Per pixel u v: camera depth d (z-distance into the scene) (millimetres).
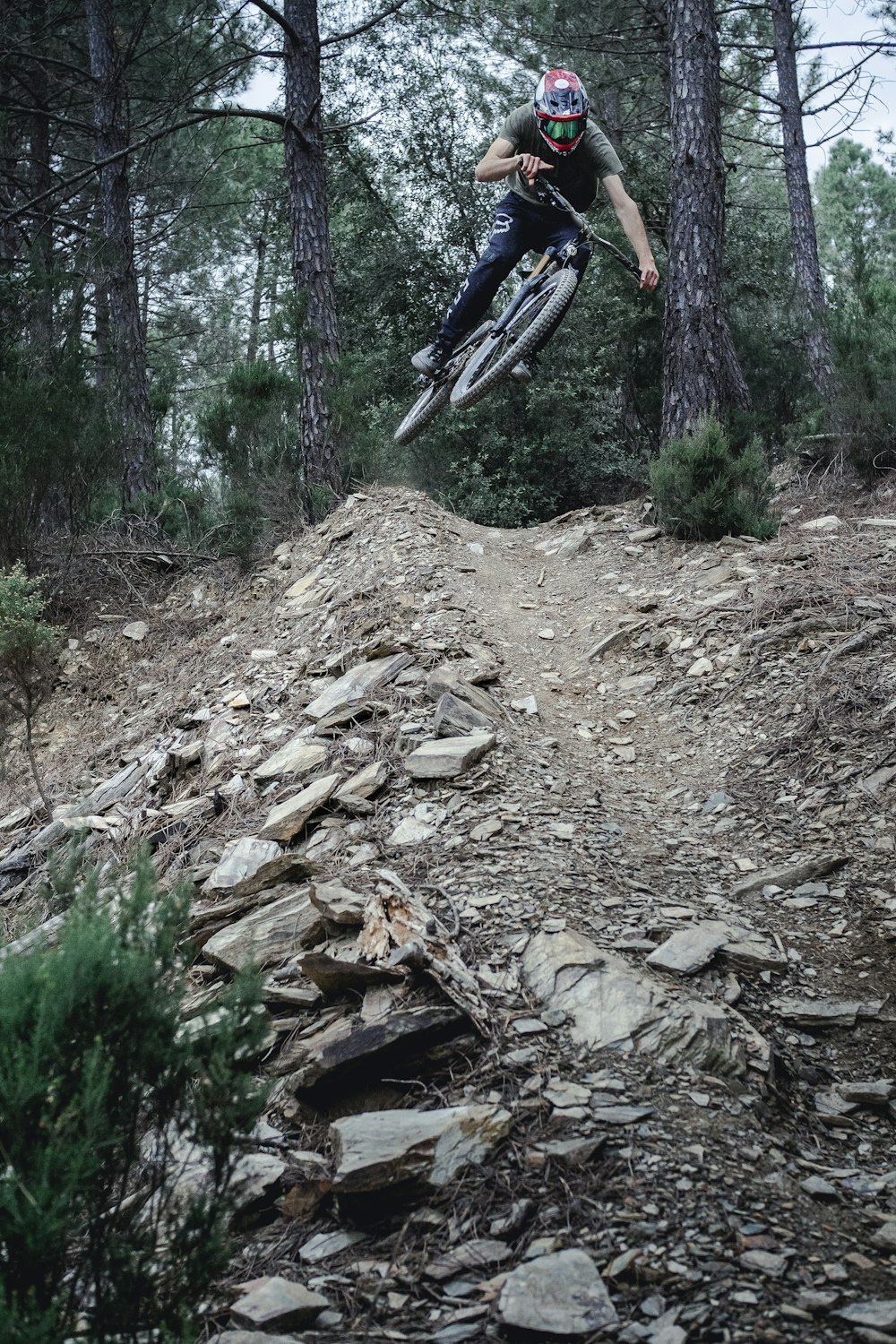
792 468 10656
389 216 16922
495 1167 2674
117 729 7863
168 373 12531
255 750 6152
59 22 14625
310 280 11047
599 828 4660
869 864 4277
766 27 17703
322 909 3873
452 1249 2461
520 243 5012
